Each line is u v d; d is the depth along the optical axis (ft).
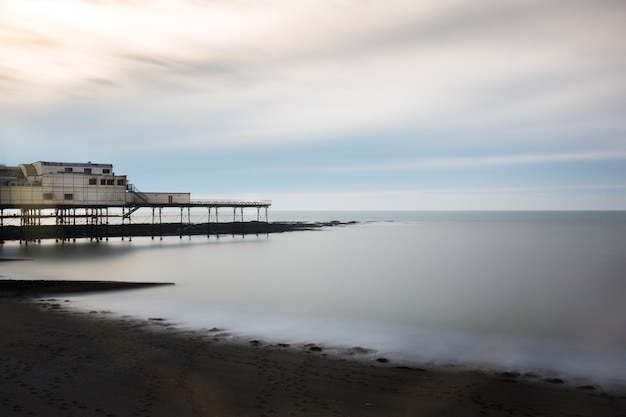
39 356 59.11
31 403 43.75
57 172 209.26
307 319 92.73
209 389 50.19
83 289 108.88
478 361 67.26
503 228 534.78
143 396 47.19
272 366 59.52
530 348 74.79
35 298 100.42
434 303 112.27
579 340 79.92
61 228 250.57
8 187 195.31
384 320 93.30
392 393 51.88
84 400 45.29
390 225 629.51
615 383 58.23
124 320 83.51
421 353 70.79
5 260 166.50
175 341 70.23
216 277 148.87
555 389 55.21
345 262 198.90
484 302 114.11
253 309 101.19
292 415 44.45
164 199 247.50
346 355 67.05
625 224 651.25
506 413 47.44
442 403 49.52
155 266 169.68
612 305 111.55
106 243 242.17
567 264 195.83
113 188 222.69
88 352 61.93
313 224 567.18
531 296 123.03
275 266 181.88
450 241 329.72
